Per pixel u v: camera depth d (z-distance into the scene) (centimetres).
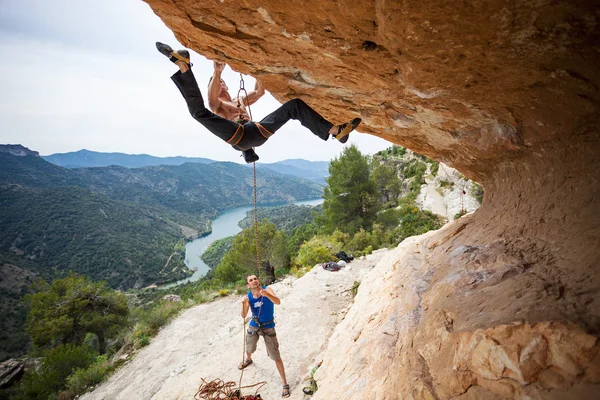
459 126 325
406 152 4522
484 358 158
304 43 242
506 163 338
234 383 569
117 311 2162
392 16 177
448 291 255
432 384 192
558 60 180
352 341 479
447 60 204
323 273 1091
